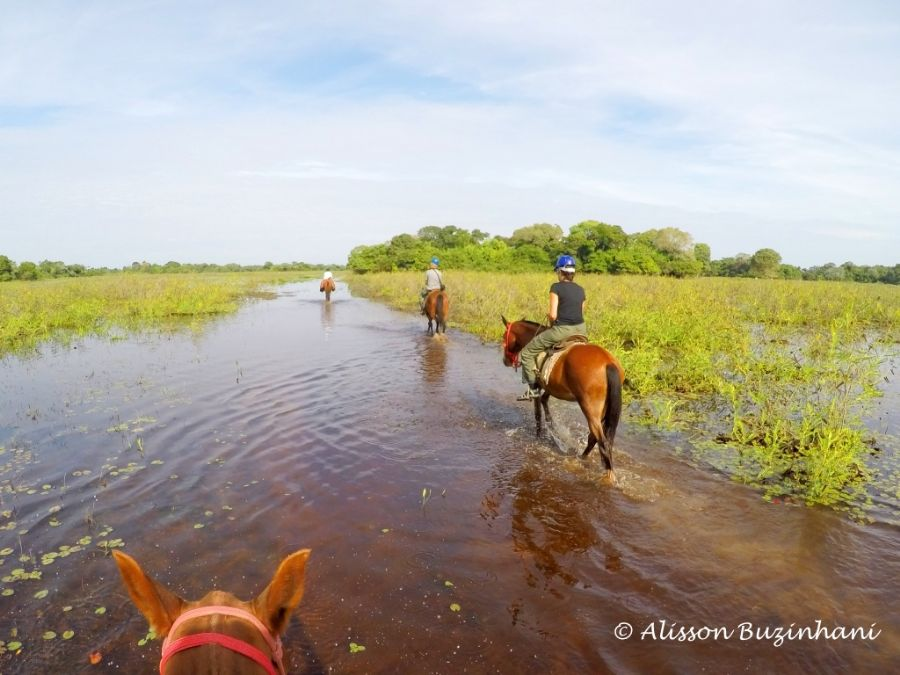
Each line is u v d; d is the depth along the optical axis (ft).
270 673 4.58
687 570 13.38
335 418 24.86
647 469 19.31
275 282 157.07
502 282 80.18
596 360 18.76
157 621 5.11
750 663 10.48
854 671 10.33
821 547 14.40
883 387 31.01
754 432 21.35
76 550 14.23
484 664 10.39
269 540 14.67
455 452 20.90
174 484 18.08
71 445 21.66
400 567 13.46
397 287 98.07
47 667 10.30
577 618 11.67
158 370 34.83
